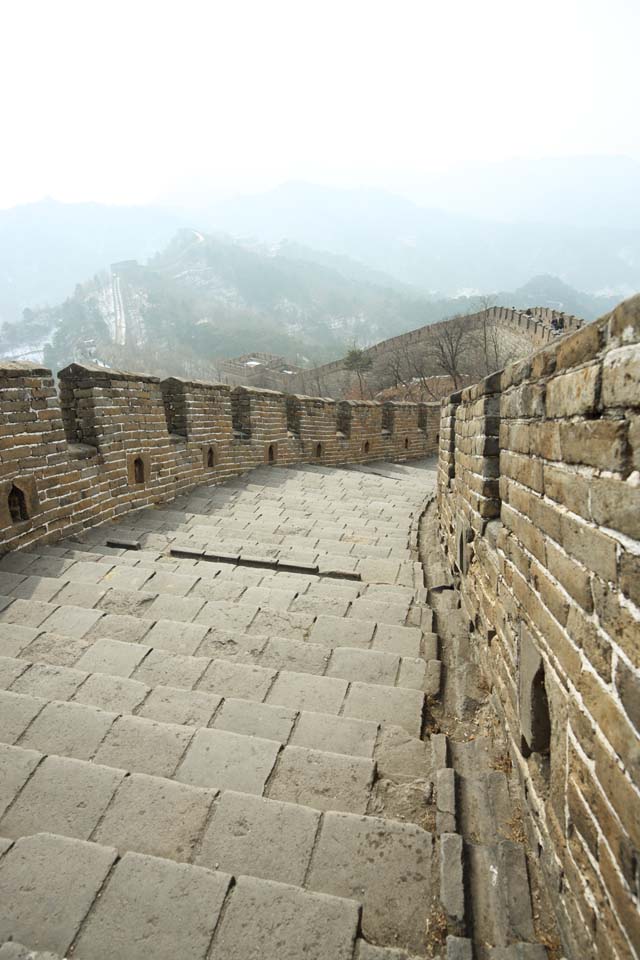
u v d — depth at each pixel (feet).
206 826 7.17
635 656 4.62
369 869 6.78
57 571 16.06
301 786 8.11
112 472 23.36
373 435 57.88
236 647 12.30
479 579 12.76
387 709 10.32
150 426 26.55
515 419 9.27
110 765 8.35
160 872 6.33
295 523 26.20
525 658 8.23
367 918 6.30
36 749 8.54
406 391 125.29
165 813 7.30
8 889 6.15
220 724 9.57
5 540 17.01
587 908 5.50
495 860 7.19
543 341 89.92
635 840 4.51
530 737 7.73
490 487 12.51
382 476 49.03
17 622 12.84
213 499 30.07
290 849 6.95
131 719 9.09
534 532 7.93
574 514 6.19
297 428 45.80
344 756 8.59
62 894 6.11
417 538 25.17
